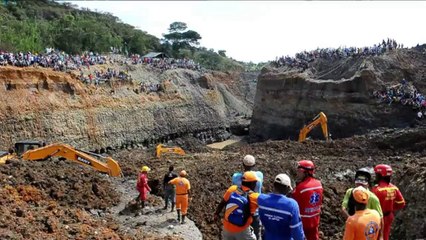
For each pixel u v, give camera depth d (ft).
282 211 23.15
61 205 58.34
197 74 231.30
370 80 148.97
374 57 159.43
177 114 193.47
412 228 46.34
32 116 130.11
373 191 30.60
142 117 173.58
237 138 210.79
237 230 27.55
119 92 171.53
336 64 178.40
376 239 23.16
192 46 380.17
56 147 76.89
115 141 156.25
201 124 203.41
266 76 193.47
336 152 109.60
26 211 48.11
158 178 78.43
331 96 157.99
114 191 68.44
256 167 83.76
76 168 75.36
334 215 61.87
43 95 138.10
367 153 106.73
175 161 99.55
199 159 102.22
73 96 148.25
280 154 109.81
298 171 27.55
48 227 44.57
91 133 147.43
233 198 27.78
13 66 136.46
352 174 82.64
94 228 47.75
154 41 342.64
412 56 165.99
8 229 41.19
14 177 61.77
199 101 211.61
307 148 116.37
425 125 128.06
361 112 147.64
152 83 196.54
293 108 175.94
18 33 205.98
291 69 190.29
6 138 121.60
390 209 30.27
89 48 234.17
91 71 171.83
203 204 66.49
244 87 271.08
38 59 150.00
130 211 60.34
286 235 23.39
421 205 47.39
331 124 155.33
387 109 142.41
